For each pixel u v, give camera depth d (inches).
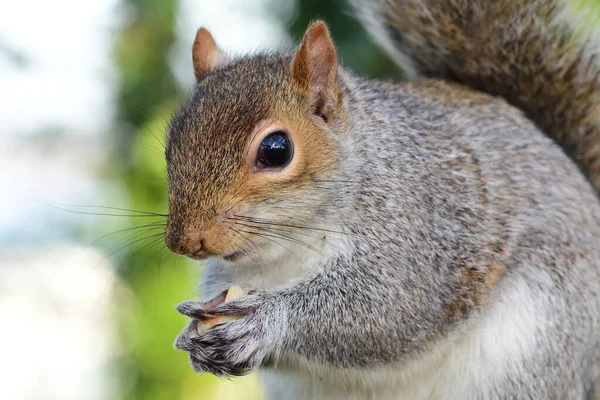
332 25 58.6
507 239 53.7
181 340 52.9
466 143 54.1
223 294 53.4
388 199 53.3
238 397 59.1
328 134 52.9
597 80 55.2
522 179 54.0
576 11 55.3
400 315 53.2
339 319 53.1
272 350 53.1
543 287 53.7
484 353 53.7
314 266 53.2
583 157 55.2
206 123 52.5
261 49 54.6
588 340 53.8
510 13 55.3
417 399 53.9
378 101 53.9
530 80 55.2
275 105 52.7
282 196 52.6
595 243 54.1
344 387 54.1
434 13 55.6
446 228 53.5
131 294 59.2
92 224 59.3
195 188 52.3
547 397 53.6
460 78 55.6
